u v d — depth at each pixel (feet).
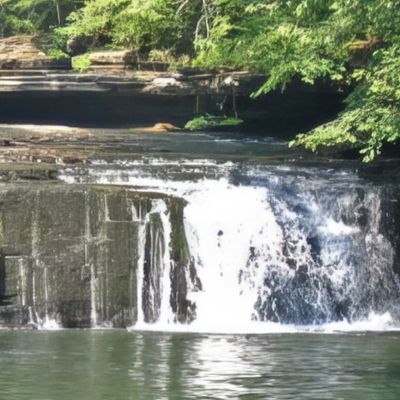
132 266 65.36
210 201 69.87
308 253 69.87
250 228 69.46
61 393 42.86
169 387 44.04
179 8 115.44
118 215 65.41
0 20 155.63
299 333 61.77
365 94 78.28
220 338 58.95
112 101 120.78
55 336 59.41
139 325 65.16
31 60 117.50
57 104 122.01
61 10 158.92
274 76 83.66
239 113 120.37
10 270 63.87
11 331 61.72
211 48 105.40
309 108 119.65
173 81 114.62
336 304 69.10
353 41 86.63
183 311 66.33
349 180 75.25
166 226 66.44
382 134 68.90
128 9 118.93
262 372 47.55
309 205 71.31
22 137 95.66
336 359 51.24
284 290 68.80
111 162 80.28
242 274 68.39
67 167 74.49
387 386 44.50
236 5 105.09
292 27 77.87
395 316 69.46
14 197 64.49
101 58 118.73
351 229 70.85
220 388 43.86
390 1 63.10
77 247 64.75
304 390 43.68
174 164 79.05
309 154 87.81
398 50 69.05
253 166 77.97
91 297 64.64
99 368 48.37
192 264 67.56
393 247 70.79
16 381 45.29
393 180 76.07
